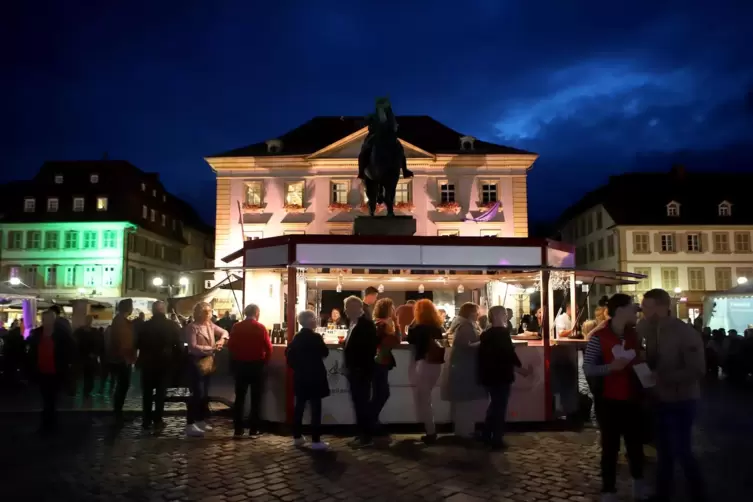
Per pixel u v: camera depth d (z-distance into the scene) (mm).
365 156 11250
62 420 10094
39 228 45344
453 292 15555
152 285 49438
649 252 44875
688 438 5137
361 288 14562
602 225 48625
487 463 7098
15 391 14117
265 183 34031
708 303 24094
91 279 44656
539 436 8641
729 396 13242
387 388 8688
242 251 10922
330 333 11555
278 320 11703
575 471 6754
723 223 44750
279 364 9523
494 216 33438
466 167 33875
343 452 7664
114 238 45000
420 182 33750
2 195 49875
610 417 5508
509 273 11852
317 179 33781
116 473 6684
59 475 6605
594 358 5539
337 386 9242
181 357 9609
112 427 9422
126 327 9812
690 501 5660
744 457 7441
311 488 6102
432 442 8203
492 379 7879
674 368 5148
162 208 51812
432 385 8305
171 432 9023
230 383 14914
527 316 14883
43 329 9156
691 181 47906
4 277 44844
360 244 9578
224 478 6480
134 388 14719
